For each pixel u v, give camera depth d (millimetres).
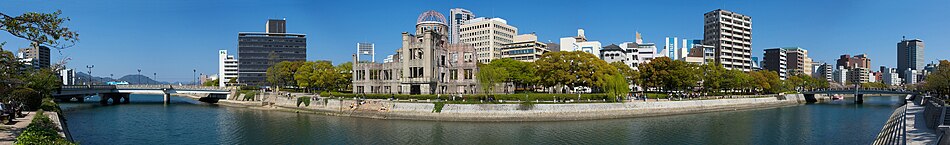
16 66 62156
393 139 65125
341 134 68812
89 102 139750
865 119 90750
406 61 110000
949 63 99438
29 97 69250
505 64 125688
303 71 137125
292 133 69625
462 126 76625
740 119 89688
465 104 84312
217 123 81250
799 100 149250
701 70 126812
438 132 70875
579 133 70375
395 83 113312
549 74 103312
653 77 120812
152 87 142750
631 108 94312
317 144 61281
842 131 73188
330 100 98438
